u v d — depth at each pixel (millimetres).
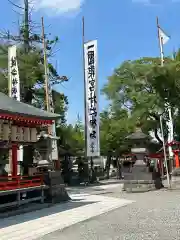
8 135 14695
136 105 34812
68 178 33625
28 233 10000
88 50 26734
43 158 16922
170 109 34062
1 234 9898
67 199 17609
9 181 13883
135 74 34750
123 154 45562
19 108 15000
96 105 26438
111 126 40125
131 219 11727
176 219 11375
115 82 37125
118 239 8734
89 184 31641
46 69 27000
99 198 18875
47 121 15852
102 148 44469
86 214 13234
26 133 15875
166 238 8664
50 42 32281
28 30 31984
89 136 26500
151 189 22266
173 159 29578
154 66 31641
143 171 22672
